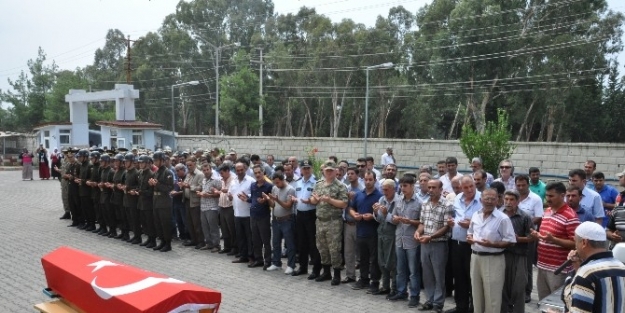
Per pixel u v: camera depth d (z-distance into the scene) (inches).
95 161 475.8
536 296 298.5
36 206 645.3
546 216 231.3
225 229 394.6
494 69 1386.6
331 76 1743.4
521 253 237.9
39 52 1939.0
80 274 183.8
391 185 285.7
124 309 153.9
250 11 2242.9
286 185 339.9
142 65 2100.1
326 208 310.2
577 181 288.5
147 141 1083.3
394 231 285.6
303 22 1988.2
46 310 194.7
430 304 267.6
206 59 2103.8
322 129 2064.5
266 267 350.0
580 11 1318.9
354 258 318.7
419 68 1601.9
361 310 266.8
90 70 2425.0
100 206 469.1
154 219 408.8
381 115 1723.7
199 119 2226.9
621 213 250.7
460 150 847.7
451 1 1537.9
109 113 1904.5
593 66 1317.7
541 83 1344.7
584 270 136.9
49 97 1845.5
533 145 759.7
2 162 1379.2
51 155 1043.9
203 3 2139.5
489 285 226.7
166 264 365.7
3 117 2027.6
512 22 1343.5
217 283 317.4
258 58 1921.8
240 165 367.6
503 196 260.5
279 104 1909.4
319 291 301.6
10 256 385.4
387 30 1742.1
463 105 1531.7
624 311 131.5
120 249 415.2
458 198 262.5
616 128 1493.6
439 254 261.6
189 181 420.8
